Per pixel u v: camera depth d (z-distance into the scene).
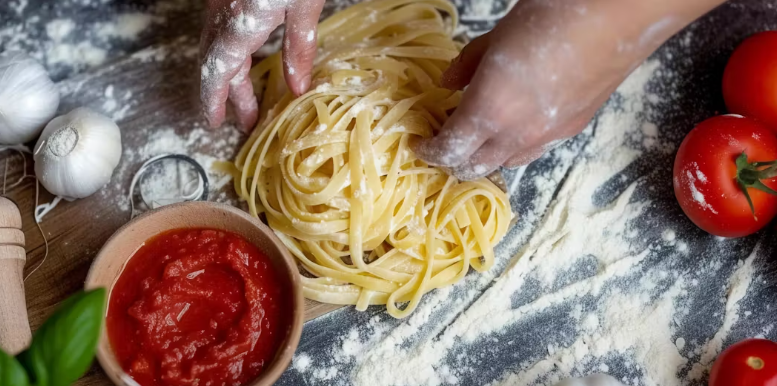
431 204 0.59
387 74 0.59
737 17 0.68
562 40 0.48
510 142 0.51
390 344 0.59
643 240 0.63
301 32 0.54
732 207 0.58
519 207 0.63
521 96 0.49
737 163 0.57
